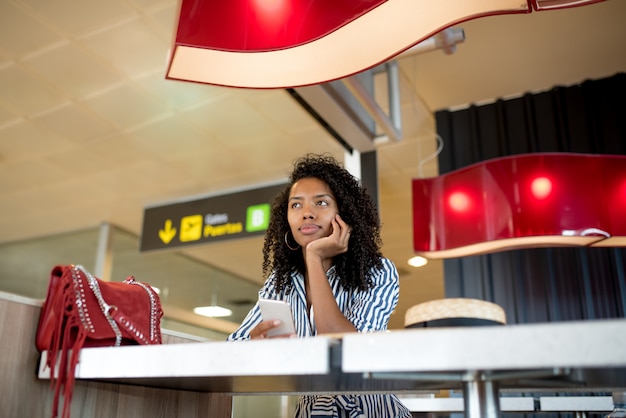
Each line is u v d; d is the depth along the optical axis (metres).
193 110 4.23
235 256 6.95
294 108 4.17
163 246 4.55
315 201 1.51
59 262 7.37
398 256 7.22
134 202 5.75
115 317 1.29
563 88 3.94
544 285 3.53
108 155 4.87
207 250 6.73
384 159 4.95
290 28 1.45
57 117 4.33
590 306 3.41
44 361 1.27
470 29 3.57
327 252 1.38
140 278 7.25
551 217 2.65
